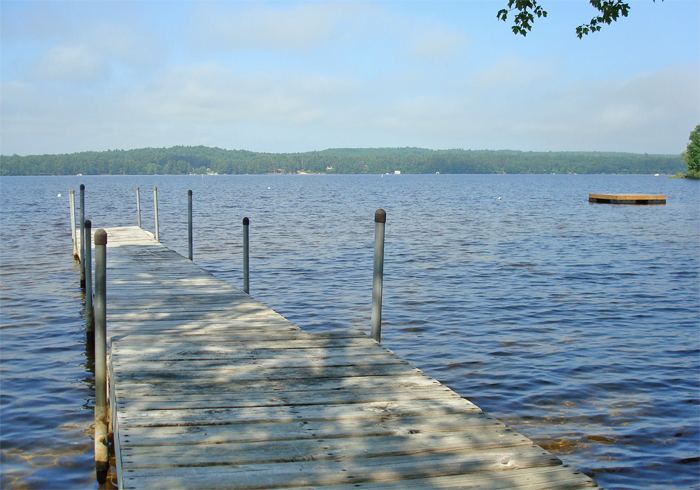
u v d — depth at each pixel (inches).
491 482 160.6
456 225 1459.2
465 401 219.5
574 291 655.8
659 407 330.0
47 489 242.2
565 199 2802.7
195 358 273.3
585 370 390.9
